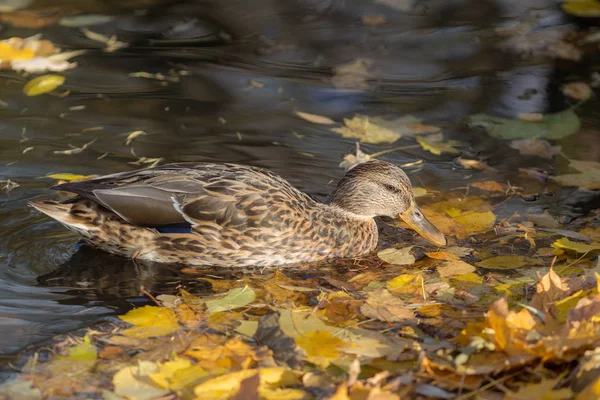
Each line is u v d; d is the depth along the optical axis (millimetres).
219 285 10172
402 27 18203
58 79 15039
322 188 12367
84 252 10805
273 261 10852
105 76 15391
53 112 14016
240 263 10820
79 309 9391
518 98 15391
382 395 7254
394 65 16594
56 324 9016
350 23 18297
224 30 17688
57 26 17172
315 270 10750
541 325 8359
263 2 19125
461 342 8398
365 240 11398
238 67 16125
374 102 15117
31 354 8383
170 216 10555
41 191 11797
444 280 10172
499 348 7977
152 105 14508
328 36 17672
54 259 10570
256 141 13570
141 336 8703
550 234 11398
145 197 10484
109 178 10672
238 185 10805
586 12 18797
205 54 16594
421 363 7852
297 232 10805
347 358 8203
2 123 13531
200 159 12875
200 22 17938
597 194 12500
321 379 7832
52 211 10453
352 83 15758
